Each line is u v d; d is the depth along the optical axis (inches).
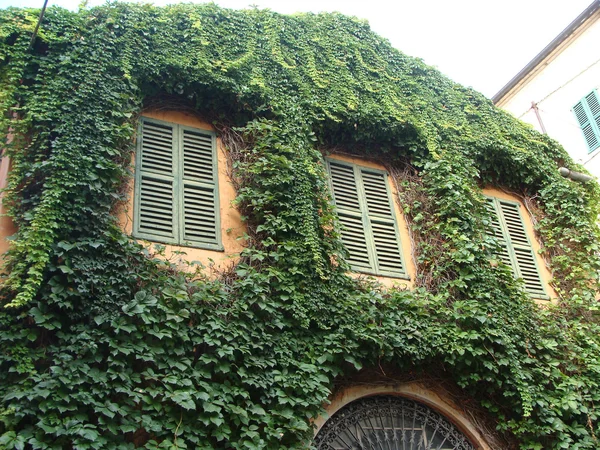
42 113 273.4
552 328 351.3
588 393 332.2
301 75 380.8
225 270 292.5
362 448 289.6
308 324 278.7
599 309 380.8
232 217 314.8
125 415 223.0
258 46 372.8
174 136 326.6
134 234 283.9
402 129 392.5
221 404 240.4
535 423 311.6
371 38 441.4
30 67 294.4
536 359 326.3
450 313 319.6
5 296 229.3
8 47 291.7
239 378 256.1
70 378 217.0
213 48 351.3
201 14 363.3
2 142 273.0
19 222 249.8
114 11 323.3
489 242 362.9
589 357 347.3
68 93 283.1
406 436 306.2
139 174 303.7
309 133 351.3
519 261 408.5
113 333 237.9
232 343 258.1
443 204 372.5
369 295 307.6
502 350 318.0
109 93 294.4
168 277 265.3
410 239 368.2
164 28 340.2
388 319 302.4
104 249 251.1
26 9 307.9
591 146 594.6
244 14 382.9
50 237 240.2
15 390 209.8
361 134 381.7
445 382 319.9
